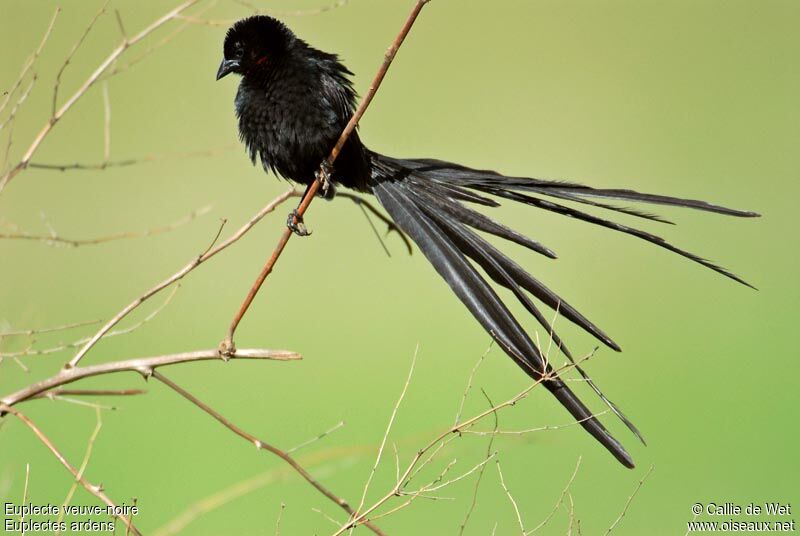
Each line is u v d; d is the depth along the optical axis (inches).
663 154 730.2
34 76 181.6
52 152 591.8
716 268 165.3
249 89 241.8
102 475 342.3
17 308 474.9
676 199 183.8
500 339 182.1
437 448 179.3
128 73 637.9
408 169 226.7
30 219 552.1
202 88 637.9
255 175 605.9
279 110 237.8
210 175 600.1
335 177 242.2
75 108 612.1
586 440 381.7
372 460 367.6
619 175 703.1
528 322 477.7
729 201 672.4
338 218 594.6
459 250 201.3
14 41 638.5
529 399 421.1
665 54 860.0
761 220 650.2
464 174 224.4
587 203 194.4
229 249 563.5
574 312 180.9
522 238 198.2
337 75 246.5
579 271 576.4
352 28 807.7
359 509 172.2
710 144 745.0
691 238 624.4
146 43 647.1
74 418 378.9
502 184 213.5
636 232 178.1
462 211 211.2
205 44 647.8
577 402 169.2
